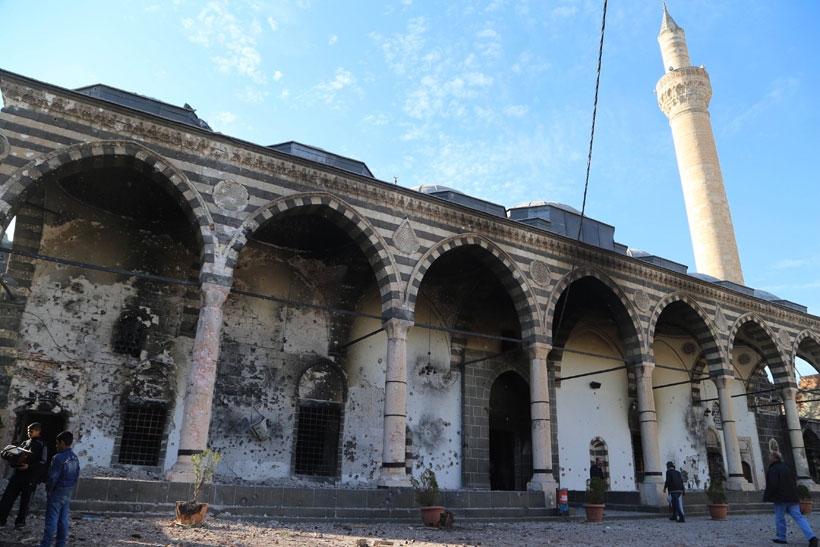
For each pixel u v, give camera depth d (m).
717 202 37.50
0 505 9.34
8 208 12.90
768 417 34.66
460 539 11.63
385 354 22.30
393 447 16.02
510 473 25.27
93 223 18.08
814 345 30.34
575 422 26.14
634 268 23.16
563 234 23.03
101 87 16.28
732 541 12.68
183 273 19.14
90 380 16.94
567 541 12.09
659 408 29.73
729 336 25.73
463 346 24.14
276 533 10.70
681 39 42.28
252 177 15.97
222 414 18.58
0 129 13.27
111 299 17.83
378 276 17.56
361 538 10.78
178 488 12.75
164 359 18.14
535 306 19.97
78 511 11.45
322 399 20.62
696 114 39.59
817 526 16.61
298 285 21.23
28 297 16.58
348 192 17.42
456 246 19.00
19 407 15.78
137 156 14.58
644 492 20.97
